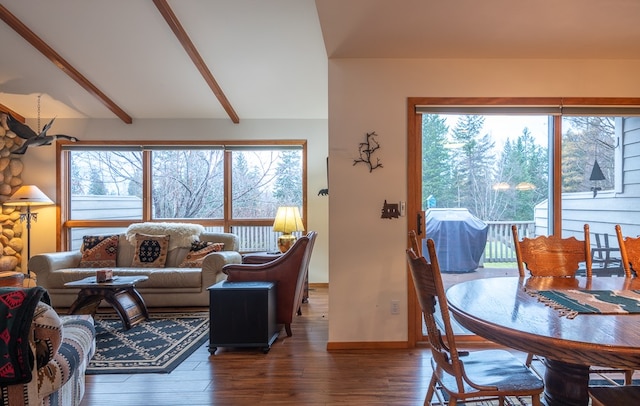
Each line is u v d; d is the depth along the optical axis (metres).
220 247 4.29
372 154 2.84
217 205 5.05
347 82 2.84
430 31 2.43
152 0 2.94
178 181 5.04
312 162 4.96
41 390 1.37
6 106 4.55
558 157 2.96
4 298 1.32
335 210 2.83
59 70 3.89
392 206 2.83
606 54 2.77
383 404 2.00
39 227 4.83
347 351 2.76
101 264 4.27
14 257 4.69
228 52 3.59
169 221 5.02
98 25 3.25
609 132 2.99
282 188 5.07
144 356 2.67
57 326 1.40
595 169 2.98
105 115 4.84
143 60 3.75
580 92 2.85
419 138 2.90
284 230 4.07
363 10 2.21
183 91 4.34
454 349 1.34
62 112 4.74
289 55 3.66
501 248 2.99
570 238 2.23
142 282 3.71
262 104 4.62
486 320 1.31
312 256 4.96
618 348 1.06
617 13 2.21
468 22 2.33
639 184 2.99
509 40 2.55
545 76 2.85
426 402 1.71
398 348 2.80
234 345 2.71
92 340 1.81
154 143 4.93
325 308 3.95
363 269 2.83
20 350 1.28
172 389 2.18
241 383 2.25
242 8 3.01
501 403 1.41
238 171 5.07
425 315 1.49
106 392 2.15
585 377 1.52
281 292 3.07
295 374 2.37
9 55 3.64
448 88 2.84
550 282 1.91
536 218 3.00
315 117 4.96
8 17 3.09
